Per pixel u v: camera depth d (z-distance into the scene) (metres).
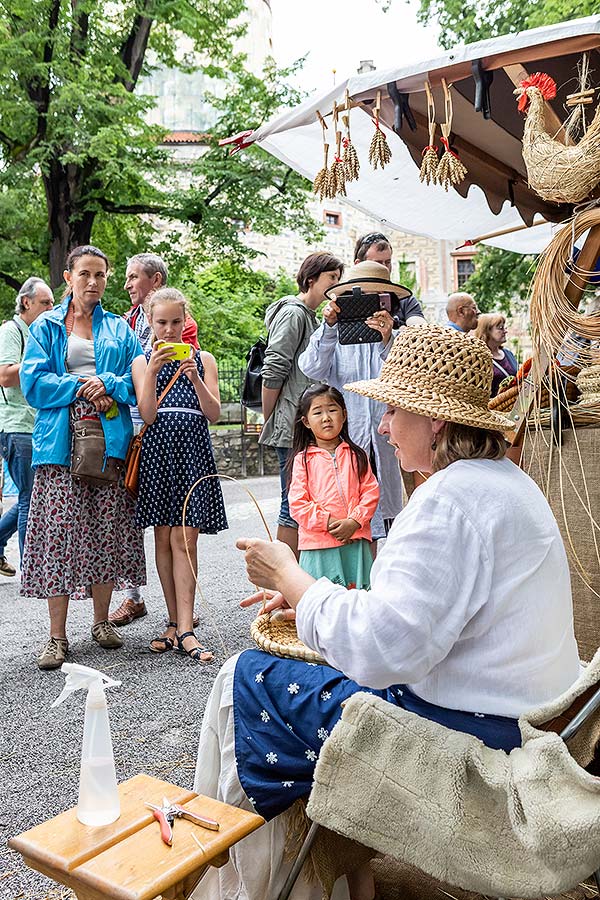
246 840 2.18
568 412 2.75
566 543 2.79
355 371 4.50
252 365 5.04
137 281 5.32
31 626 5.35
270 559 2.06
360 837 1.85
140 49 16.45
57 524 4.49
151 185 16.30
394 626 1.79
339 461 4.07
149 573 6.96
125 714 3.78
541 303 2.77
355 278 4.35
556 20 12.66
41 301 6.00
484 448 1.94
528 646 1.85
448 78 3.17
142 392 4.55
